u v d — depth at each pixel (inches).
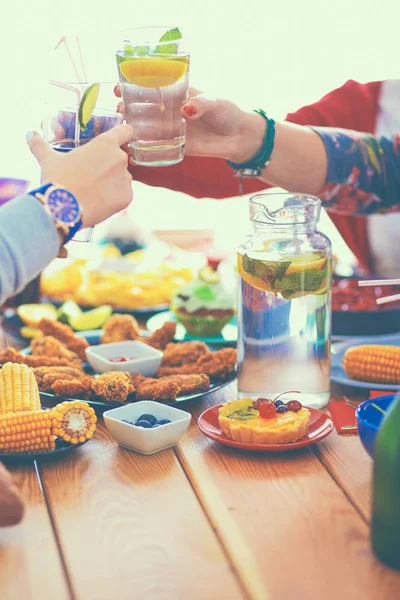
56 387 51.4
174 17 186.2
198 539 35.6
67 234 38.9
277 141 64.0
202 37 187.6
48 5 173.9
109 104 48.7
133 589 31.6
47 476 42.4
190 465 43.7
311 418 48.8
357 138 68.6
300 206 49.0
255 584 31.7
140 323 77.8
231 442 45.1
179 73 47.8
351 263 92.4
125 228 96.5
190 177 74.4
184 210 174.7
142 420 46.6
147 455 45.3
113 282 80.2
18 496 35.2
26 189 76.7
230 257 89.7
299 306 49.6
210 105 57.1
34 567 33.5
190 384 53.5
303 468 43.2
